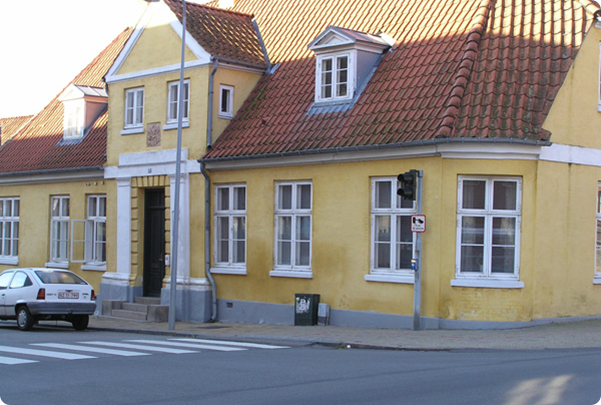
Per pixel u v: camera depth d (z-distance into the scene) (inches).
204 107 879.1
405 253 714.8
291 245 806.5
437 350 568.7
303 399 373.7
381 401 366.0
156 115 936.3
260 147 818.2
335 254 760.3
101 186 1039.0
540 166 688.4
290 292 802.2
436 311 677.3
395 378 430.3
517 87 681.6
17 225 1198.9
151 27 948.0
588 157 734.5
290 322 799.7
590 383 402.9
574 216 721.6
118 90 990.4
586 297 732.0
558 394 375.6
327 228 767.7
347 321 746.8
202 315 867.4
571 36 703.1
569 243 716.7
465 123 659.4
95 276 1042.7
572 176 719.7
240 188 864.3
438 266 675.4
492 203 678.5
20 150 1214.3
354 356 542.6
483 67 695.1
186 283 885.8
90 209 1068.5
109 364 498.3
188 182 893.2
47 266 1123.9
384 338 634.2
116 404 366.9
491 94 672.4
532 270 683.4
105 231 1042.7
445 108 682.8
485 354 541.6
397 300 708.0
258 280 833.5
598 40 751.7
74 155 1089.4
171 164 913.5
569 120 719.1
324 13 931.3
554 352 544.7
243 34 955.3
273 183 821.2
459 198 674.8
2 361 509.4
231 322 855.1
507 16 732.7
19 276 791.7
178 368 478.9
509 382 409.4
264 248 828.0
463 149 659.4
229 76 895.1
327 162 764.6
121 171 978.1
